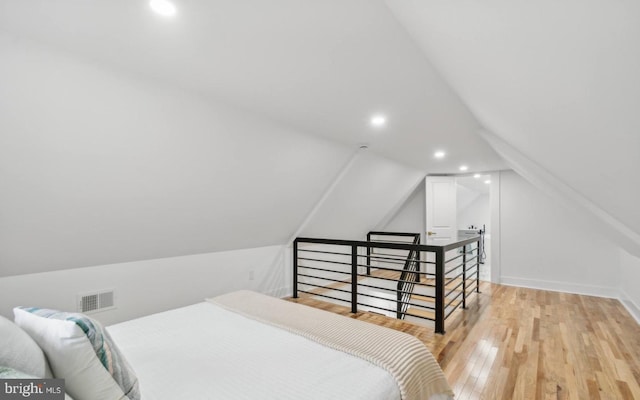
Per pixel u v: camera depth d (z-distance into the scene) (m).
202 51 1.64
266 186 3.32
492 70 1.34
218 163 2.70
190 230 3.13
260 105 2.41
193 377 1.32
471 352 2.65
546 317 3.57
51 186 1.99
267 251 4.27
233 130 2.57
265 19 1.38
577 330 3.16
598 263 4.62
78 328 1.00
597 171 1.58
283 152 3.12
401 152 4.12
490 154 4.21
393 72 1.91
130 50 1.62
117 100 1.89
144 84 1.93
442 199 6.05
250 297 2.46
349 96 2.27
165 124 2.18
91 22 1.38
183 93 2.12
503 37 1.00
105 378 1.03
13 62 1.51
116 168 2.17
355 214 5.28
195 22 1.39
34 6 1.26
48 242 2.29
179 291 3.32
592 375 2.28
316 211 4.28
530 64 1.04
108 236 2.58
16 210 1.98
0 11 1.29
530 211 5.17
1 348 0.92
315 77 1.96
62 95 1.71
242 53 1.67
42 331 1.04
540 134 1.73
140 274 3.02
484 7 0.89
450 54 1.48
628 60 0.66
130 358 1.48
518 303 4.14
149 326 1.88
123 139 2.07
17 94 1.58
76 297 2.62
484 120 2.56
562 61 0.88
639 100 0.77
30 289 2.39
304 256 4.82
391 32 1.50
